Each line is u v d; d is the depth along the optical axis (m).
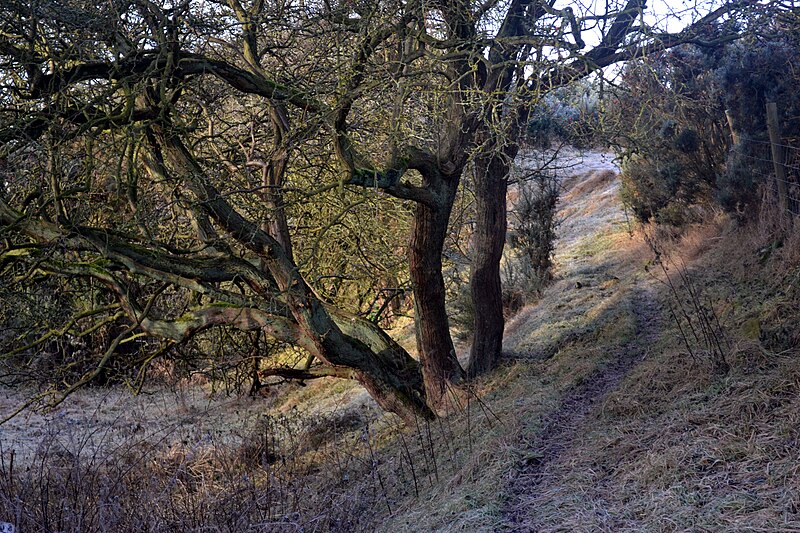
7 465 8.25
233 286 11.43
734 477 4.72
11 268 8.75
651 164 14.96
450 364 10.70
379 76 8.35
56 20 7.21
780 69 11.26
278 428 11.16
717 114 13.05
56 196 7.46
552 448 6.56
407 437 9.27
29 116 7.15
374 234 12.28
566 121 10.12
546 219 16.95
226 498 6.59
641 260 14.81
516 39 8.00
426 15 9.06
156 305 11.18
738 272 10.07
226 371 10.74
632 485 5.12
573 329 11.49
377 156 10.90
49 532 5.40
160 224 9.49
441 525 5.46
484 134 9.95
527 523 5.00
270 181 8.84
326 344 8.91
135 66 7.50
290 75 9.21
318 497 7.30
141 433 11.46
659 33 8.81
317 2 9.33
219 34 8.87
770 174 10.78
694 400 6.25
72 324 8.47
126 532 5.67
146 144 8.34
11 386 8.97
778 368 6.07
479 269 11.05
